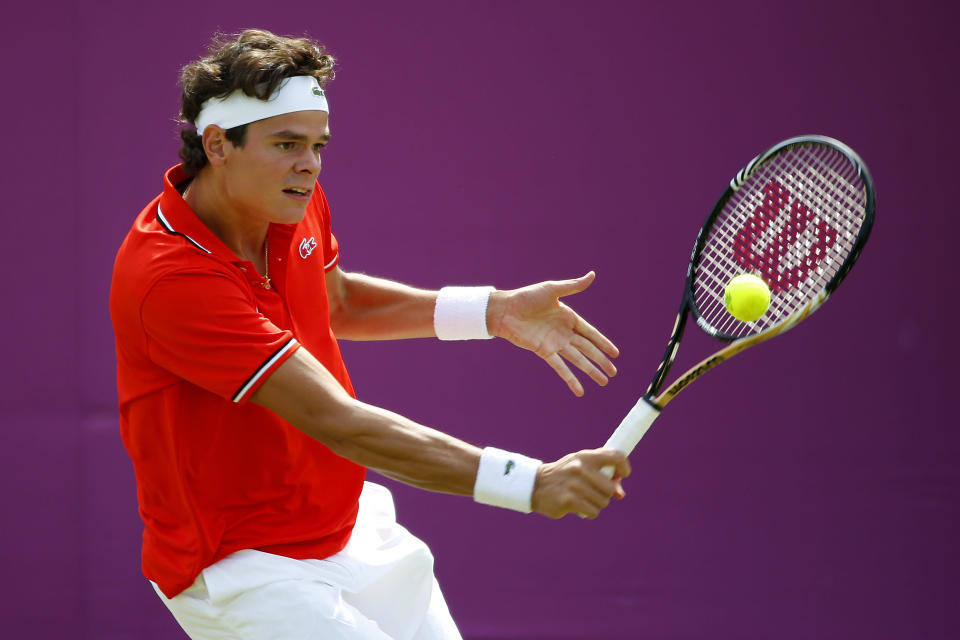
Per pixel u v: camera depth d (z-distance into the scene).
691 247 18.95
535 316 10.98
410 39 18.78
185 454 9.26
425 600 10.73
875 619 17.59
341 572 9.94
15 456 17.80
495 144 18.88
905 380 19.11
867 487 18.77
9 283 17.95
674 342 9.58
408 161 18.84
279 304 9.59
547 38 18.88
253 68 8.84
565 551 18.25
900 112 19.20
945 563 18.22
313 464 9.74
